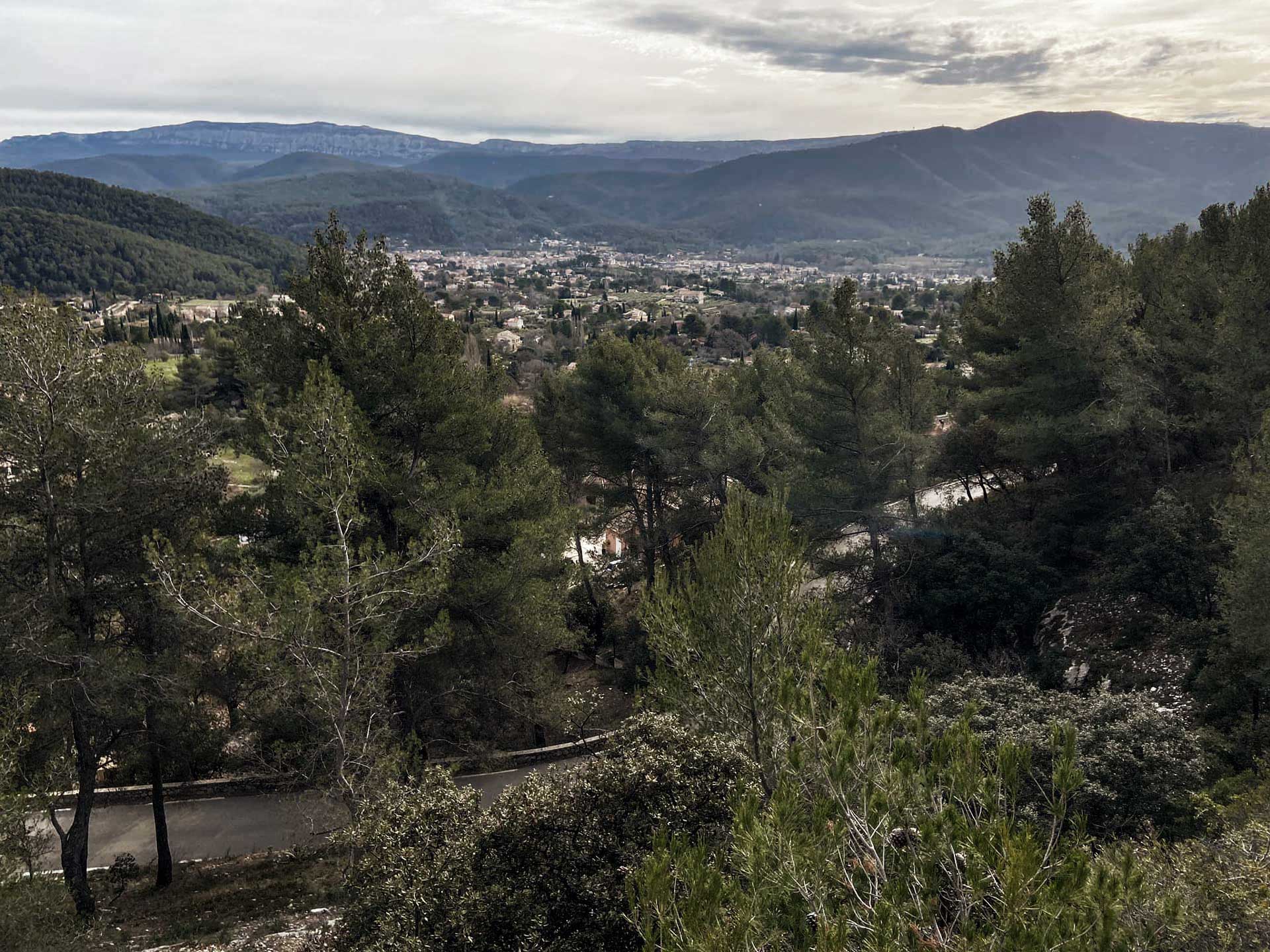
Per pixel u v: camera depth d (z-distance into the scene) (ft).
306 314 65.31
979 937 17.52
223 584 50.39
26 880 36.70
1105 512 86.58
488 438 68.44
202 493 56.65
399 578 51.26
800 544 40.32
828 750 23.57
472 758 70.49
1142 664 66.74
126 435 53.47
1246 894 24.59
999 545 82.69
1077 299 86.17
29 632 48.34
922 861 19.61
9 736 39.42
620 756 34.04
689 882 20.04
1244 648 53.36
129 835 69.51
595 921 29.48
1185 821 38.42
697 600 40.11
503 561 64.69
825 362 88.89
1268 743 49.83
